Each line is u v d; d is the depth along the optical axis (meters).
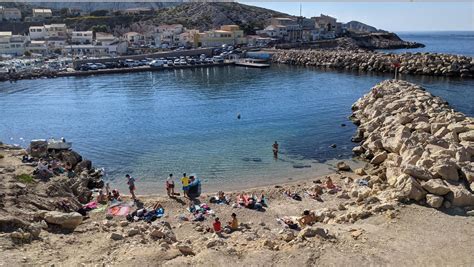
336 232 19.55
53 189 26.53
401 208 21.36
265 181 31.91
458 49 176.38
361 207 22.89
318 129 47.50
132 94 77.56
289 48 158.00
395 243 17.98
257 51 146.12
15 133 50.12
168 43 172.75
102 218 24.41
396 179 25.77
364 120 48.41
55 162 32.94
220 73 108.31
